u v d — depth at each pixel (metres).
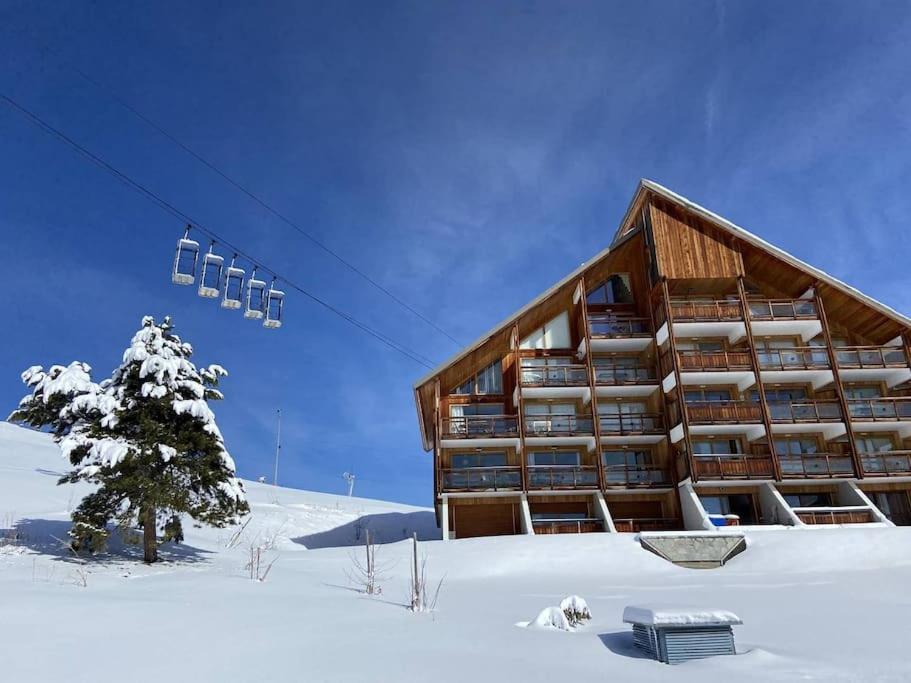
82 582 15.26
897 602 13.91
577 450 37.78
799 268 37.47
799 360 36.94
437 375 36.03
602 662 7.80
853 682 6.80
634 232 40.31
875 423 35.44
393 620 10.72
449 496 34.94
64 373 21.06
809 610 12.80
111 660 7.46
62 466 48.91
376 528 42.75
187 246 18.30
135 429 21.31
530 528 33.03
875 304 36.88
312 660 7.54
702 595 15.86
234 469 21.94
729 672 7.23
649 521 34.69
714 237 38.41
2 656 7.50
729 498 35.16
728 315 37.03
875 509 31.78
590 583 19.61
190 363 22.77
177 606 11.48
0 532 22.02
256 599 12.89
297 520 42.28
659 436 36.19
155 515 20.92
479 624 10.48
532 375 37.31
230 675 6.86
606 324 39.28
